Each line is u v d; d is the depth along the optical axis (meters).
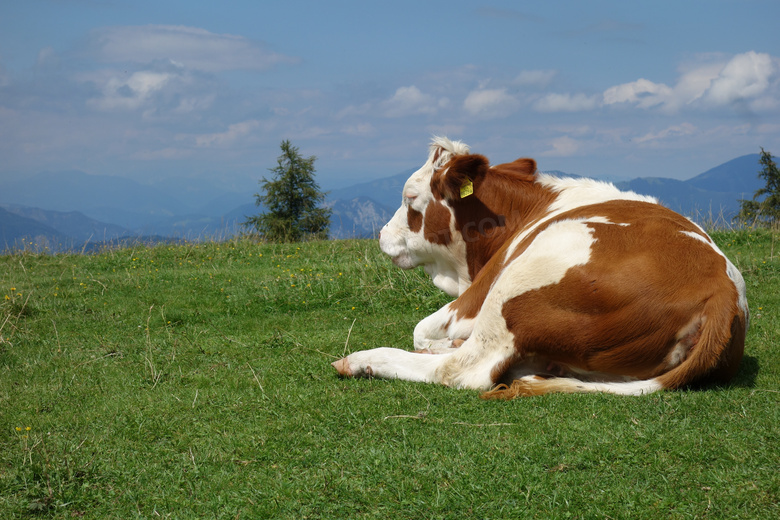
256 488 2.88
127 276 11.34
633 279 3.72
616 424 3.26
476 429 3.38
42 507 2.84
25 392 4.79
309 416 3.77
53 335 6.87
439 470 2.88
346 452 3.20
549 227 4.20
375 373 4.50
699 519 2.37
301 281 9.16
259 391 4.46
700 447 2.90
